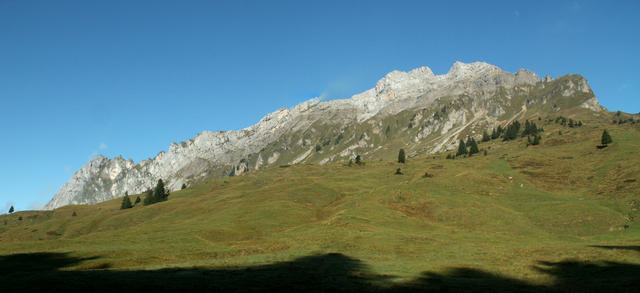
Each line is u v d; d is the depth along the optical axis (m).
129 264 52.09
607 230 81.88
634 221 84.12
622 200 98.31
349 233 73.50
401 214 98.56
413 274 41.94
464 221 94.06
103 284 33.59
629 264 44.25
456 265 47.94
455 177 138.38
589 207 94.69
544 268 45.22
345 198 136.25
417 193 118.62
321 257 54.97
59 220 163.00
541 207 102.62
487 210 100.25
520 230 85.81
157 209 150.62
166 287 32.78
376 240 67.00
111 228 139.00
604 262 46.22
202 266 47.38
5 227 187.12
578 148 177.38
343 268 45.78
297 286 34.34
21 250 62.75
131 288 32.31
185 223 99.38
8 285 32.72
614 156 143.25
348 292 32.44
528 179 138.38
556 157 167.38
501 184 130.38
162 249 62.81
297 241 70.56
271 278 38.16
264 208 110.62
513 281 38.09
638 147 146.75
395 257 55.50
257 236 84.00
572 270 43.22
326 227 83.81
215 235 81.19
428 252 58.91
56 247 65.75
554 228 87.88
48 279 35.72
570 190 121.81
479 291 33.19
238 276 39.34
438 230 85.25
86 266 49.72
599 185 117.88
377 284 35.94
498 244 67.25
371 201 112.69
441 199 110.62
